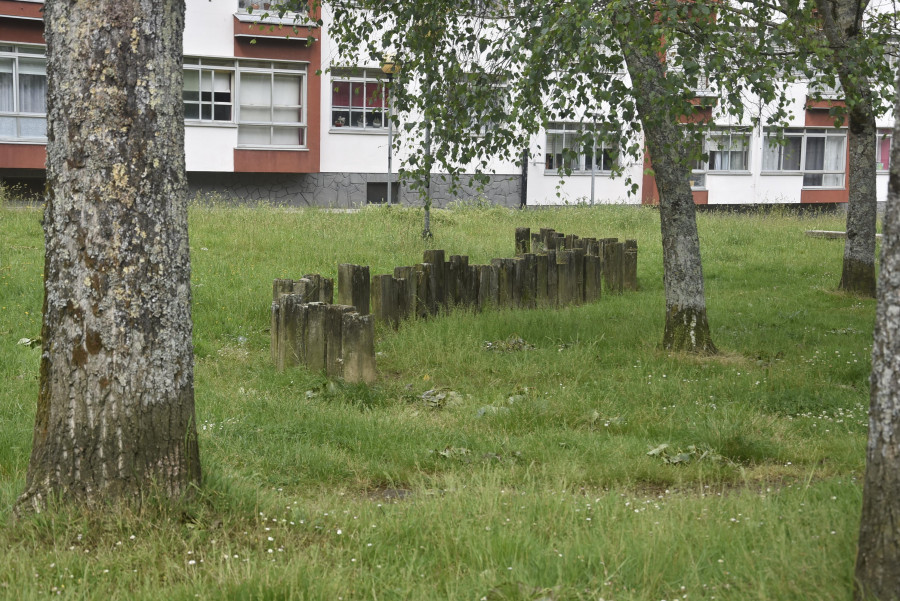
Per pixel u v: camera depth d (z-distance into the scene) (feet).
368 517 15.10
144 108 14.40
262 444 20.48
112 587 12.19
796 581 11.97
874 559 11.16
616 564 12.74
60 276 14.35
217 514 14.62
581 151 27.45
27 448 19.12
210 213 62.54
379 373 29.66
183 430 14.88
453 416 24.14
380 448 20.77
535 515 15.26
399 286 35.55
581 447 21.18
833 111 31.42
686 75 25.54
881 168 126.62
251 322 35.76
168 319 14.67
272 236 54.85
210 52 87.66
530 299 41.47
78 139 14.21
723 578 12.44
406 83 34.68
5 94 80.74
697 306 32.73
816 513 14.89
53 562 12.65
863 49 30.30
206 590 11.91
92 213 14.20
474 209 81.82
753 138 116.26
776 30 28.58
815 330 37.52
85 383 14.24
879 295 11.32
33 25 80.59
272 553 13.23
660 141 32.32
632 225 77.51
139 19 14.35
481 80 31.01
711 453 20.77
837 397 26.30
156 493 14.44
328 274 46.01
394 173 97.30
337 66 36.27
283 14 34.81
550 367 29.63
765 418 23.88
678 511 15.29
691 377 28.71
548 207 92.07
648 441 22.06
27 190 84.23
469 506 15.49
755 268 58.03
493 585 12.05
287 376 27.61
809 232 74.64
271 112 91.56
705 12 25.80
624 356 31.63
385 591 12.17
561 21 24.09
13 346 29.68
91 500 14.19
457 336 33.17
